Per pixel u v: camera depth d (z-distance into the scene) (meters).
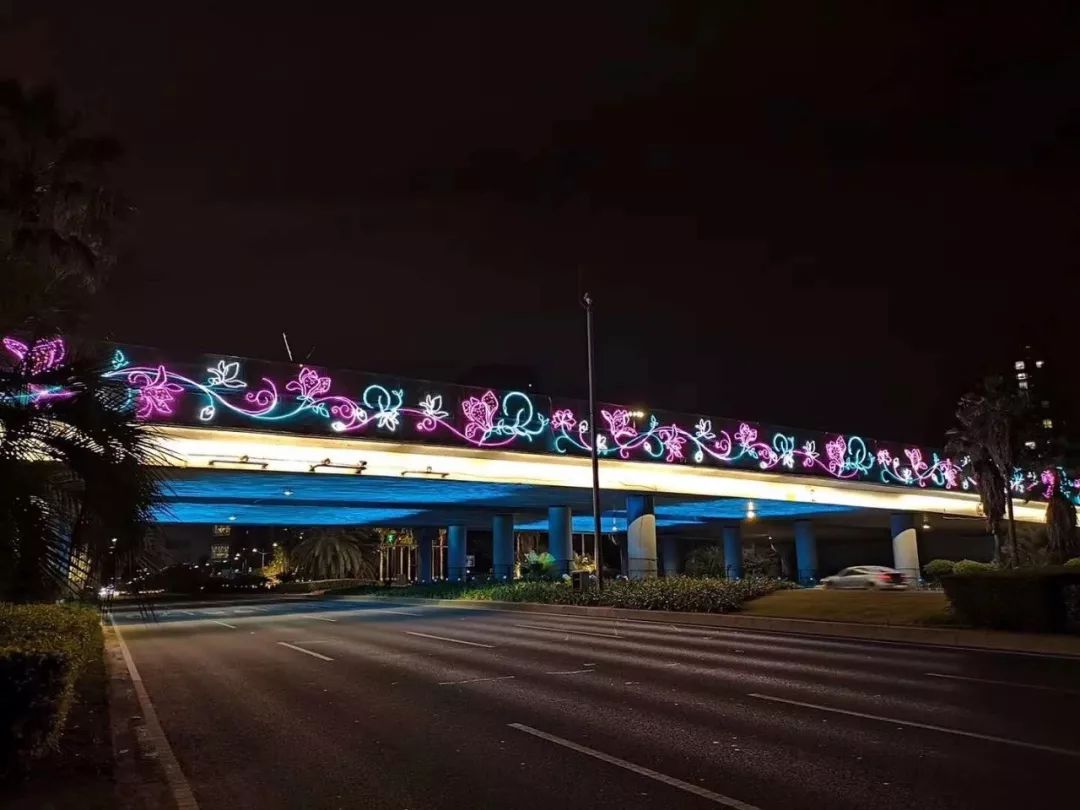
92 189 11.34
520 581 43.19
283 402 28.75
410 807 6.32
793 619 21.28
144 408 25.55
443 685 12.23
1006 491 34.62
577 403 37.38
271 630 25.08
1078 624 15.69
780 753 7.52
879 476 51.12
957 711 9.30
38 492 7.19
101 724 9.16
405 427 31.69
